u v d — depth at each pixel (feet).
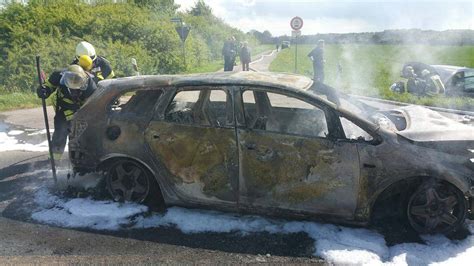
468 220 13.20
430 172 11.52
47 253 11.26
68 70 15.57
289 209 12.30
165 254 11.26
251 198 12.48
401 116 14.05
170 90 13.19
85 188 15.51
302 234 12.19
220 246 11.65
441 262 10.73
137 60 59.72
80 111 14.06
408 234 12.21
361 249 11.32
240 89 12.57
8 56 53.42
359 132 11.98
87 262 10.84
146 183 13.83
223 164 12.53
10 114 32.04
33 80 50.42
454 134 11.97
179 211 13.58
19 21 63.21
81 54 17.85
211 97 12.82
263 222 12.85
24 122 28.73
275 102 13.32
